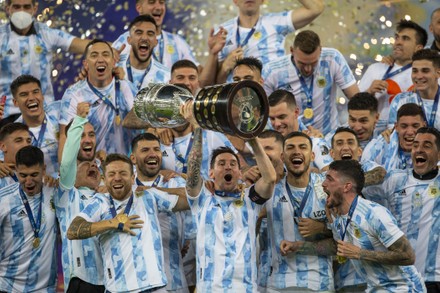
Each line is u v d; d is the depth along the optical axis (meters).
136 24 17.05
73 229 13.40
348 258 13.22
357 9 19.83
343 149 14.77
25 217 14.41
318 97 17.00
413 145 14.33
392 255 12.69
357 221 12.83
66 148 14.09
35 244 14.45
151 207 13.73
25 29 18.03
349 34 19.75
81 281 14.09
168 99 9.91
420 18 19.84
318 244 13.60
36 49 18.08
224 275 13.26
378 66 17.78
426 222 14.27
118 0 19.69
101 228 13.32
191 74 16.22
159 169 14.45
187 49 18.39
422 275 14.23
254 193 13.40
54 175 16.39
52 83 18.62
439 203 14.23
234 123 9.30
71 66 18.67
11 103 17.81
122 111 16.56
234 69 16.16
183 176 14.70
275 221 13.86
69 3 19.47
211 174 13.61
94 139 15.15
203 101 9.46
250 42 17.94
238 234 13.41
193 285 15.00
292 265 13.75
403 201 14.40
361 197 12.97
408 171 14.48
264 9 20.05
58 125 16.56
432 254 14.23
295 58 16.86
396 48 17.58
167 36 18.27
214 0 19.92
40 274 14.57
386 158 15.23
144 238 13.51
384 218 12.70
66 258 14.23
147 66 17.25
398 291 12.90
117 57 17.03
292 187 13.81
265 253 14.20
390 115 16.42
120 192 13.62
